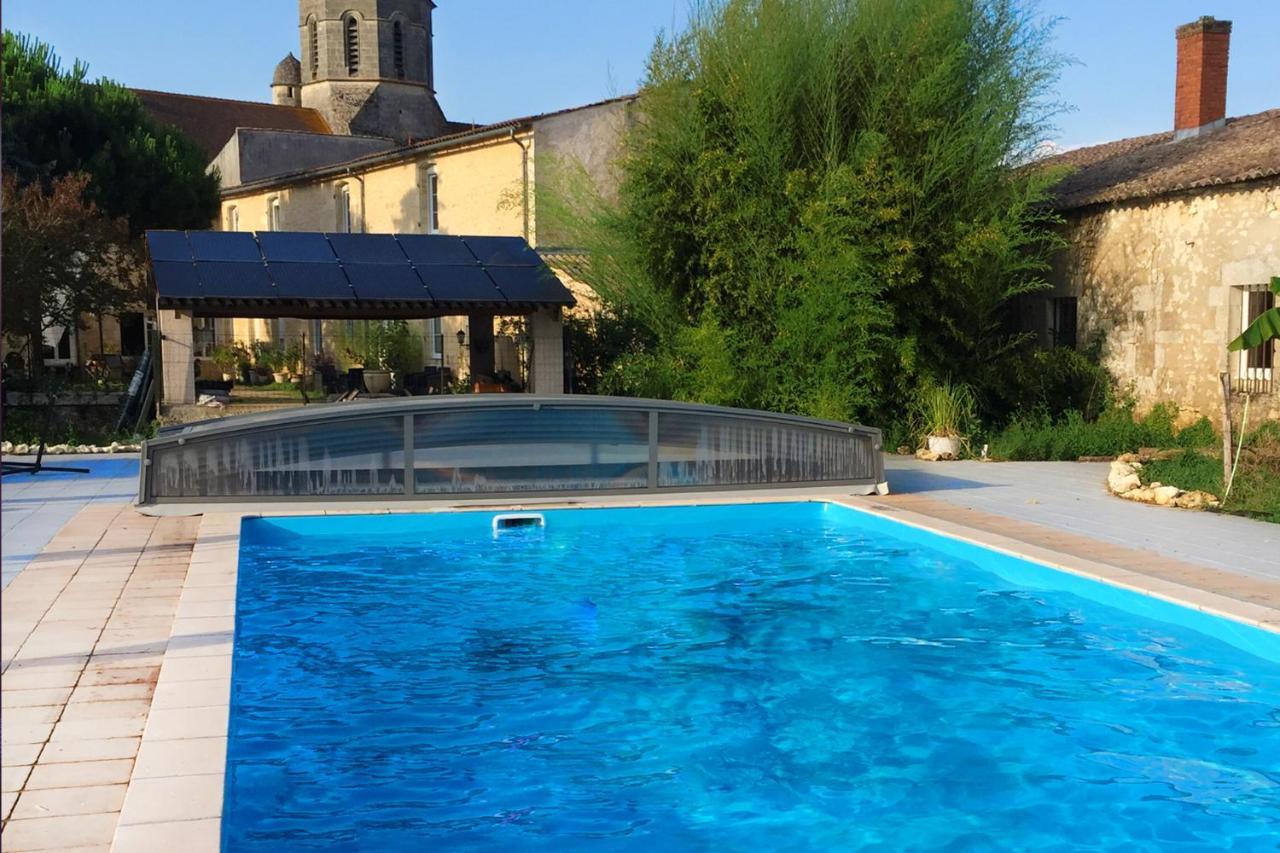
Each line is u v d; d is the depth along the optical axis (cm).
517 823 363
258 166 3142
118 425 1598
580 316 1819
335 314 1642
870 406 1381
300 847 341
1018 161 1490
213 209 2777
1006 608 630
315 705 478
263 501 841
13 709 385
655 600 656
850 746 434
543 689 502
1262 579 607
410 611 629
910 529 808
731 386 1331
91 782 320
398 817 367
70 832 286
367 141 3303
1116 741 436
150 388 1593
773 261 1369
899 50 1380
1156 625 573
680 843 351
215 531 748
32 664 440
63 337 2977
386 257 1631
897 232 1343
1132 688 496
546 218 1720
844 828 361
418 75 5000
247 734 442
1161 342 1507
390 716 465
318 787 391
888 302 1365
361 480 861
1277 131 1486
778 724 457
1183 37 1755
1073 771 407
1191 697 484
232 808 371
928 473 1151
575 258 1711
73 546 700
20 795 310
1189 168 1487
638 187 1435
